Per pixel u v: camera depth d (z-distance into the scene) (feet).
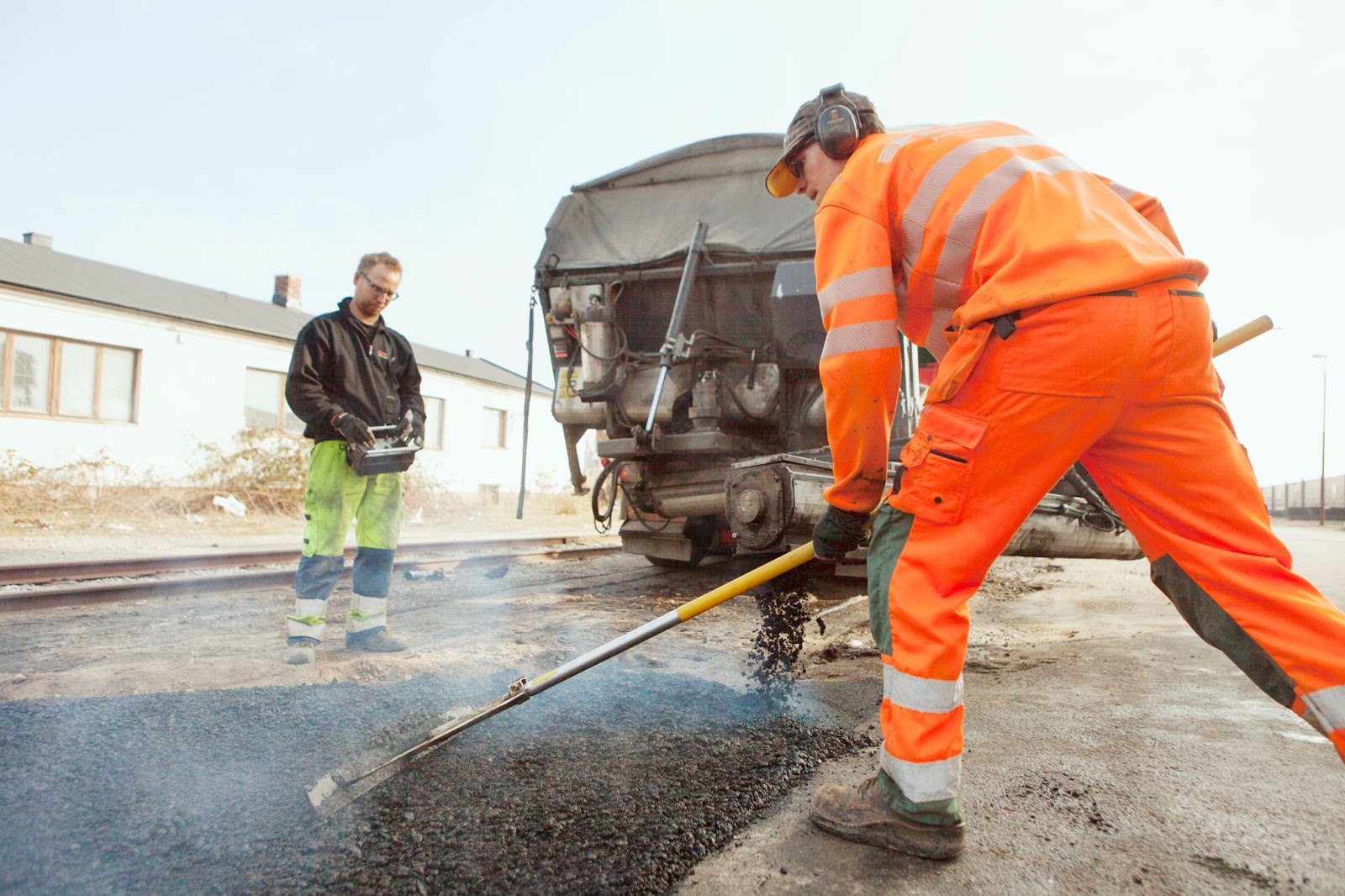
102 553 26.78
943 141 5.93
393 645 11.94
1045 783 6.85
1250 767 7.22
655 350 19.07
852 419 5.83
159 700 8.39
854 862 5.51
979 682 10.53
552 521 58.29
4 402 47.16
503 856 5.41
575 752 7.23
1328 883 5.15
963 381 5.37
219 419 56.95
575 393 19.39
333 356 11.63
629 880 5.15
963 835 5.66
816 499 12.96
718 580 21.20
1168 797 6.53
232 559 24.04
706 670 10.81
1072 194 5.46
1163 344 5.12
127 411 52.70
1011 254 5.32
